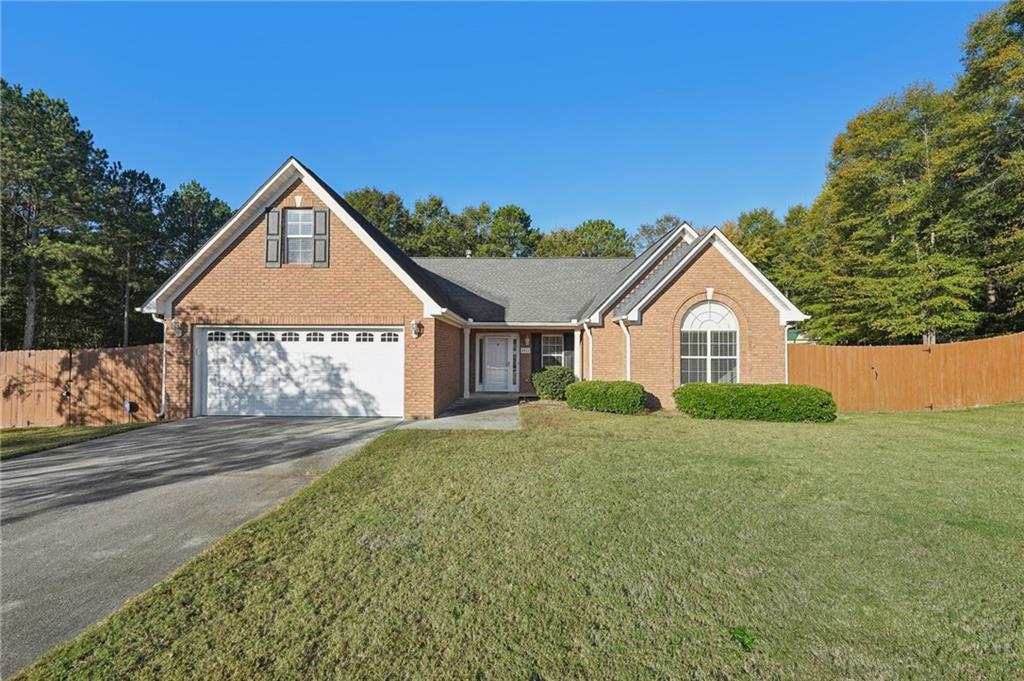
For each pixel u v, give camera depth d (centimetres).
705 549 468
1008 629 343
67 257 2575
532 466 780
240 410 1335
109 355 1432
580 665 304
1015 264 2014
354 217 1434
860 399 1712
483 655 314
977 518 548
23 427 1412
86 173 3086
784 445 946
